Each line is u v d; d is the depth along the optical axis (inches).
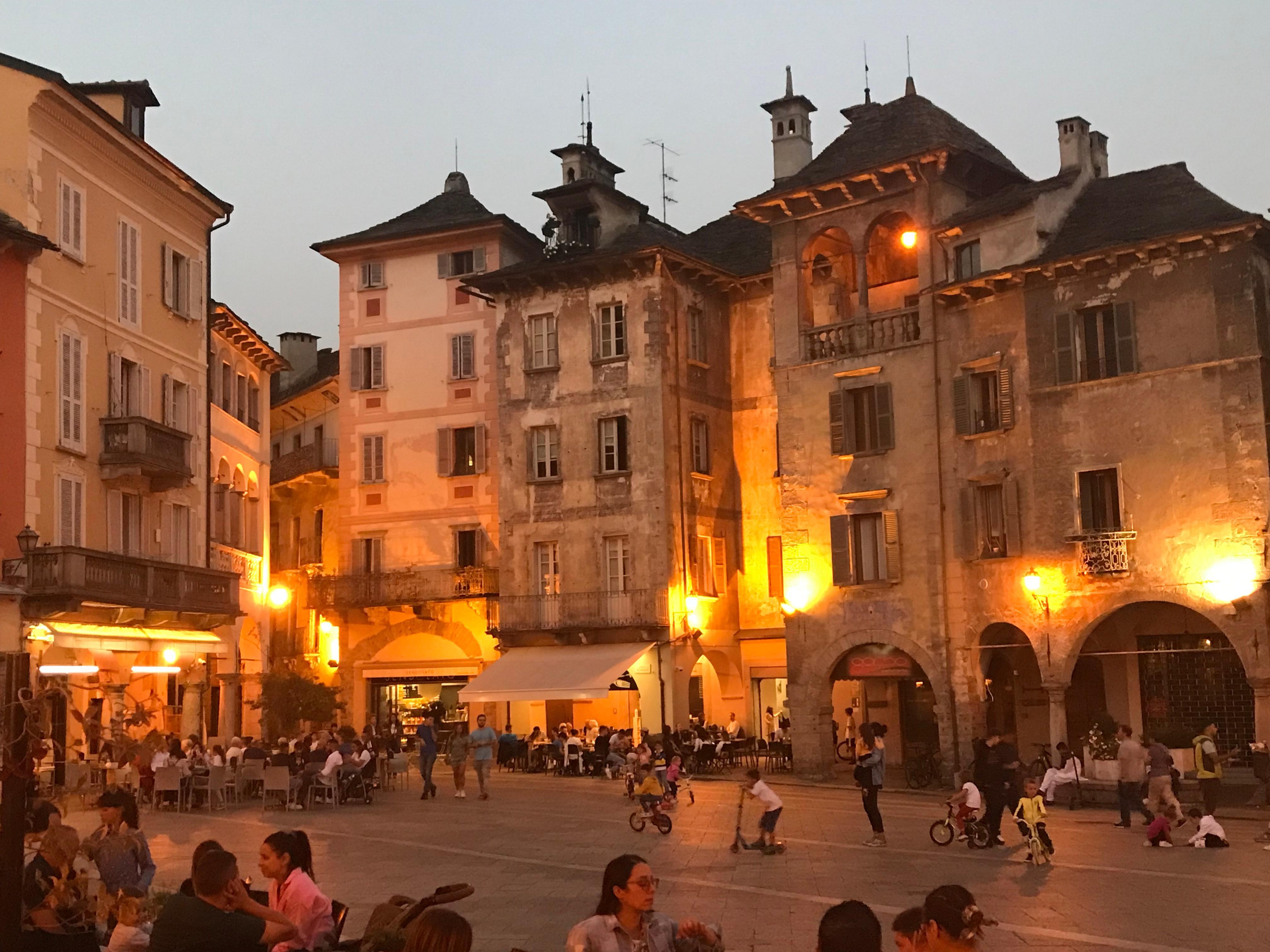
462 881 763.4
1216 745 1213.7
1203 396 1300.4
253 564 1813.5
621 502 1776.6
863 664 1544.0
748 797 1114.1
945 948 277.9
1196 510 1295.5
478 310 1985.7
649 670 1733.5
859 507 1541.6
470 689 1718.8
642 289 1788.9
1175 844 908.6
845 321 1579.7
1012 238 1439.5
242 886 378.9
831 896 707.4
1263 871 778.8
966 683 1448.1
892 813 1151.6
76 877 426.3
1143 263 1344.7
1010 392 1427.2
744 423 1872.5
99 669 1262.3
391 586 1950.1
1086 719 1438.2
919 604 1487.5
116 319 1416.1
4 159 1256.2
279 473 2386.8
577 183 1916.8
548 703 1889.8
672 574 1743.4
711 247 1988.2
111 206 1416.1
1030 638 1393.9
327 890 740.0
